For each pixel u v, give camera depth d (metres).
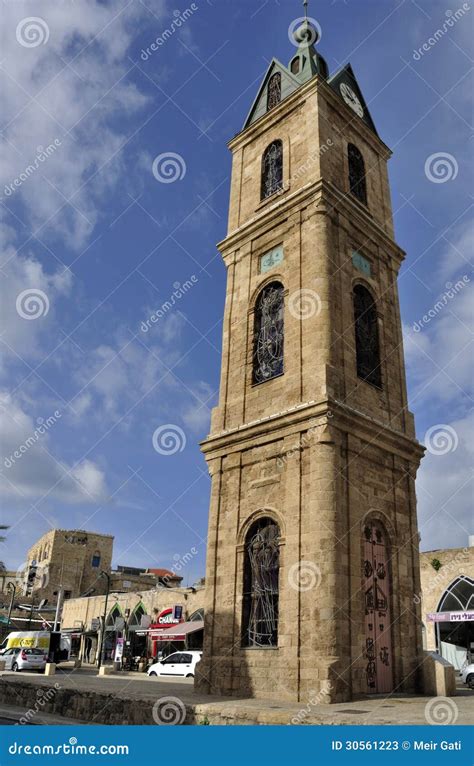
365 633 20.17
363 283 26.03
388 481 23.25
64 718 18.50
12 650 43.47
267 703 17.45
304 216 25.58
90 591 77.94
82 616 67.19
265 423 22.81
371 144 31.22
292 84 30.53
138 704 16.55
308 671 18.38
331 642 18.31
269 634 20.59
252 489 22.91
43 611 73.19
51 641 36.16
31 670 42.09
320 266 23.88
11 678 25.05
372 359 25.53
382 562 21.86
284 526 21.02
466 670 29.86
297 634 19.11
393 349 26.80
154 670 41.00
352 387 23.00
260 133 30.67
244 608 21.58
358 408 23.00
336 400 21.25
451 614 41.22
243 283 27.53
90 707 18.20
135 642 56.00
